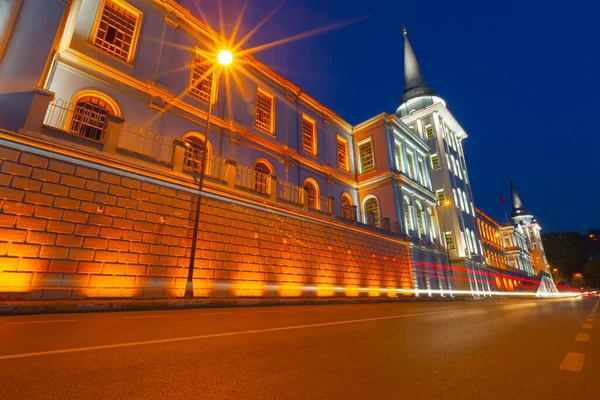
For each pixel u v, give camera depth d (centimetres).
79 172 1038
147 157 1214
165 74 1652
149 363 317
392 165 2880
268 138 2147
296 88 2520
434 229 3269
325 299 1482
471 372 299
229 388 248
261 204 1567
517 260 5803
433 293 2723
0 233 866
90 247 1009
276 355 358
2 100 955
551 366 323
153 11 1691
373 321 705
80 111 1323
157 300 984
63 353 348
